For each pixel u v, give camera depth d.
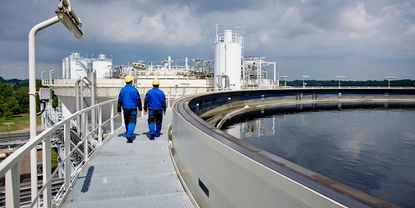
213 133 3.67
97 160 6.82
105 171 6.02
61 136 22.33
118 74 41.81
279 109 57.75
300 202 1.75
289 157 26.05
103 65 44.22
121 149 7.89
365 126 43.72
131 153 7.48
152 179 5.56
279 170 2.05
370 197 1.55
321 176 1.90
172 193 4.85
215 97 36.75
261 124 42.53
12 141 26.61
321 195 1.59
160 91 9.15
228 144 2.97
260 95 57.41
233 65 46.19
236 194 2.68
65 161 4.64
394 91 78.56
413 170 22.33
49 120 31.78
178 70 41.66
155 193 4.85
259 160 2.33
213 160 3.33
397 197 17.06
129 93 8.53
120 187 5.11
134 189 5.03
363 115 55.22
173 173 5.92
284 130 38.97
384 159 25.45
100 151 7.66
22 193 13.45
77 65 43.94
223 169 3.01
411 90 78.00
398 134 37.66
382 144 31.73
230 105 44.84
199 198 4.01
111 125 9.62
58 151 22.98
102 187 5.11
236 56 46.22
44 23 4.64
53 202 3.94
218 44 46.09
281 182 1.94
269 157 2.42
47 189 3.69
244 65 52.94
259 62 56.53
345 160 25.00
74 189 4.99
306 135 36.00
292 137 34.62
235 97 47.00
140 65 38.53
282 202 1.94
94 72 12.77
